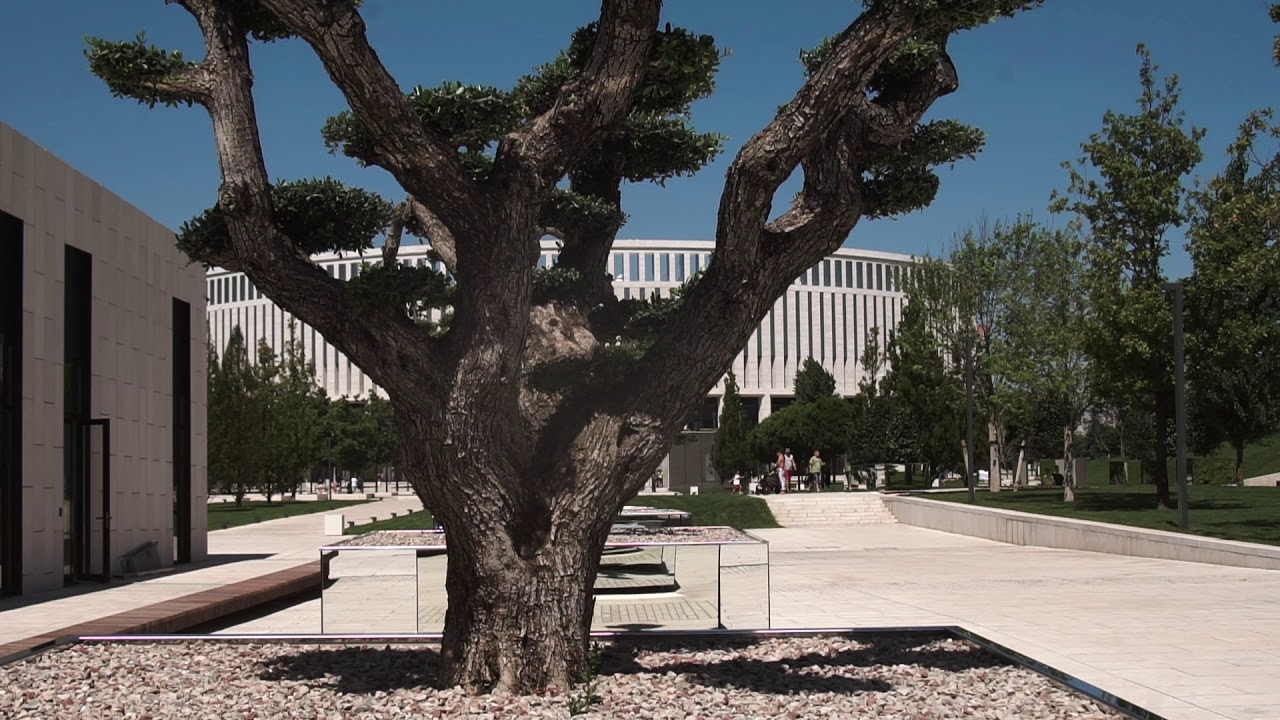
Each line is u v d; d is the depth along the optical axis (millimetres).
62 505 16844
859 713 6262
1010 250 37562
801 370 75188
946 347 40156
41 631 11742
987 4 5996
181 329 22406
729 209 6535
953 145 7613
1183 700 7348
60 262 16953
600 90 6379
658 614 10758
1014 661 7828
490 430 6461
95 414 18094
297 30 5699
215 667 8047
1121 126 25609
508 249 6410
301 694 6949
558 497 6723
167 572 19828
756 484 47188
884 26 6129
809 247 6871
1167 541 19297
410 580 10000
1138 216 25531
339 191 7074
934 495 37312
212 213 6750
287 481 54156
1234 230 24203
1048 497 34406
